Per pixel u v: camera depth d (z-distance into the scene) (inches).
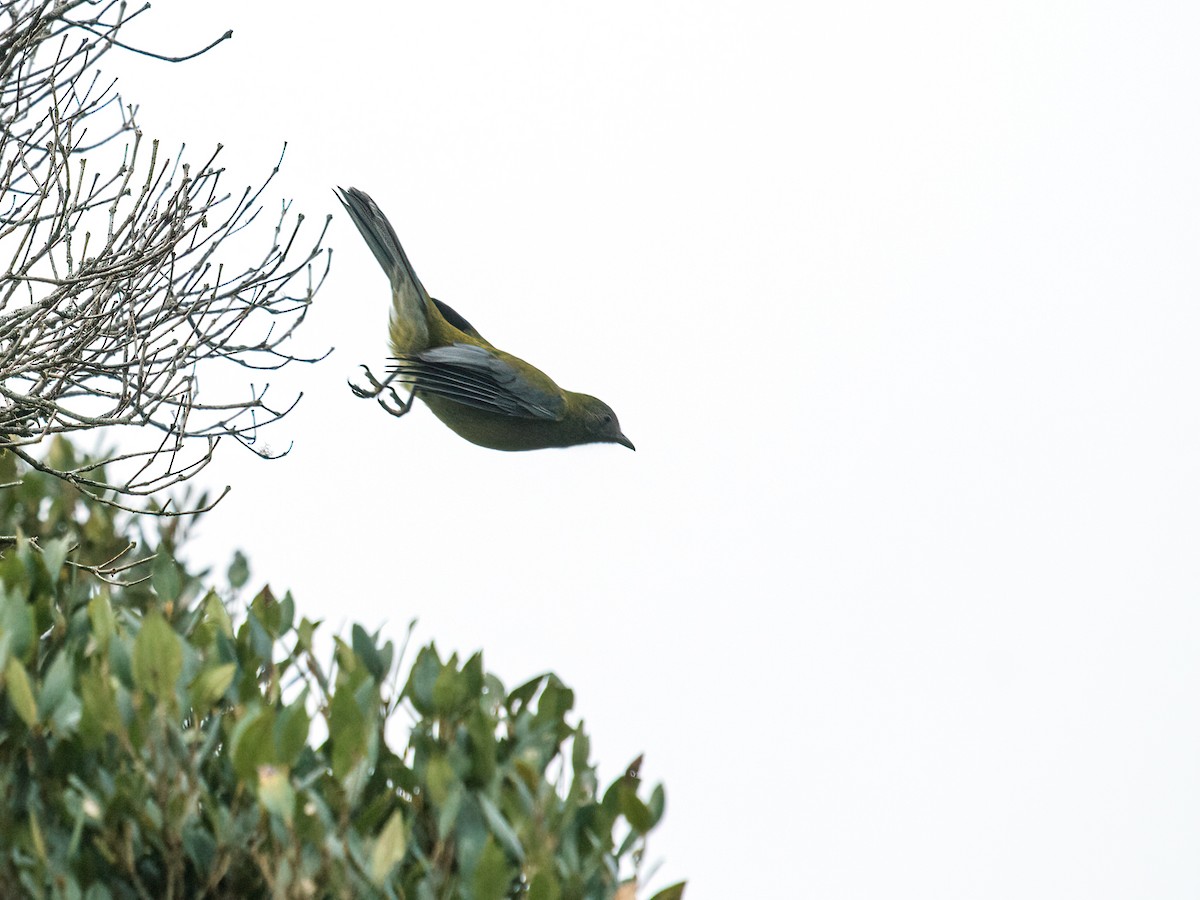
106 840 243.3
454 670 301.9
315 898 241.9
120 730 248.8
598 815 294.0
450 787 269.7
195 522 519.5
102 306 430.0
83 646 295.9
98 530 511.5
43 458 534.9
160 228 428.1
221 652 301.9
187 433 442.9
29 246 429.1
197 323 437.1
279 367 463.2
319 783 270.5
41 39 450.6
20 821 247.0
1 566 296.2
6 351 437.4
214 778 268.8
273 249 454.9
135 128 464.1
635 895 264.8
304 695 259.0
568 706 323.6
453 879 265.7
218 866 244.5
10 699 255.6
